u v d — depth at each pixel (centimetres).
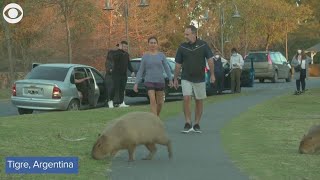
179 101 5347
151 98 3269
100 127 3275
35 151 2450
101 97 4966
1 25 8650
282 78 9562
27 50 9856
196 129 3178
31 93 4500
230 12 13888
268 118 3869
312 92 6344
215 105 4841
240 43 14725
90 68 4906
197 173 2127
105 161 2298
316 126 2547
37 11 8781
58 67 4672
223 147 2694
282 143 2808
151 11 11031
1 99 6925
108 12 10050
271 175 2095
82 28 9119
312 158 2409
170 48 12888
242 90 7169
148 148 2383
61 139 2811
